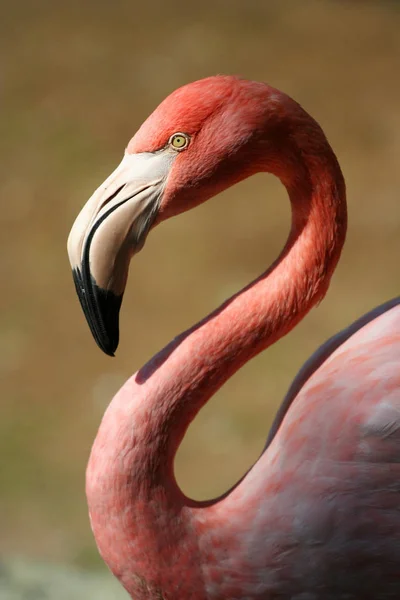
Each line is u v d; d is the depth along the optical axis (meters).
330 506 3.40
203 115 3.31
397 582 3.45
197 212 12.53
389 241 11.80
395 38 16.67
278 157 3.38
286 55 15.95
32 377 9.87
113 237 3.29
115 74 15.27
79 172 13.07
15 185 12.88
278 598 3.50
